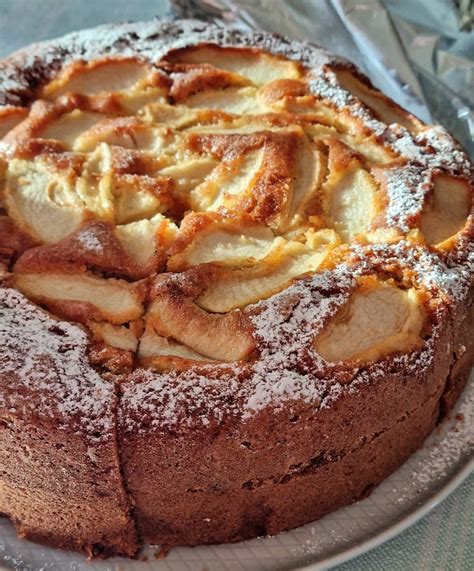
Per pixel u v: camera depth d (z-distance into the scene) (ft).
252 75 1.66
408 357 1.16
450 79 1.91
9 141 1.45
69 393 1.06
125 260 1.25
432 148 1.49
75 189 1.38
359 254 1.27
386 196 1.37
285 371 1.10
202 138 1.47
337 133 1.52
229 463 1.09
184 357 1.14
